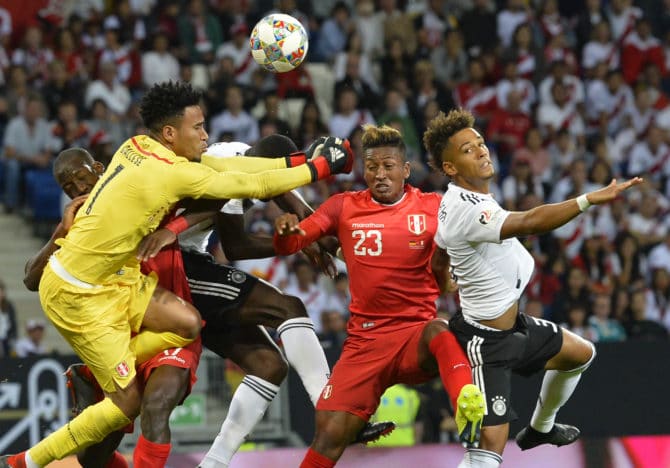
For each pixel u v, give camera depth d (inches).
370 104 1877.5
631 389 1414.9
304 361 875.4
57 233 820.6
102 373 805.9
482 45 2071.9
